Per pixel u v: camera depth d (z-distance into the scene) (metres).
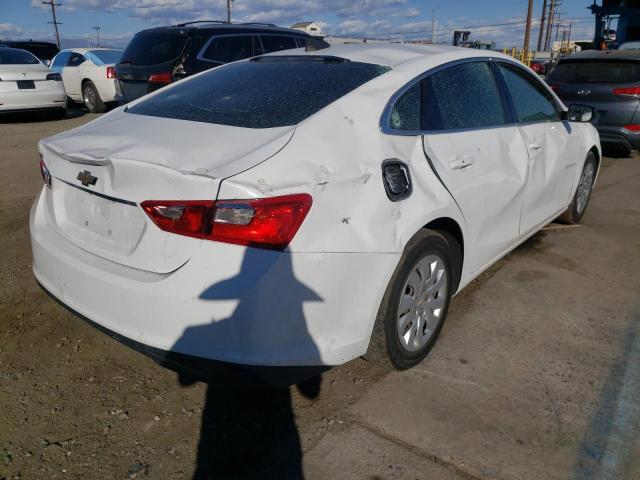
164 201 2.13
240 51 8.21
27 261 4.11
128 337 2.26
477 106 3.32
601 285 3.99
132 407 2.62
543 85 4.18
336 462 2.31
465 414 2.60
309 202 2.16
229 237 2.06
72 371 2.87
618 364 3.01
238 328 2.10
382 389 2.77
